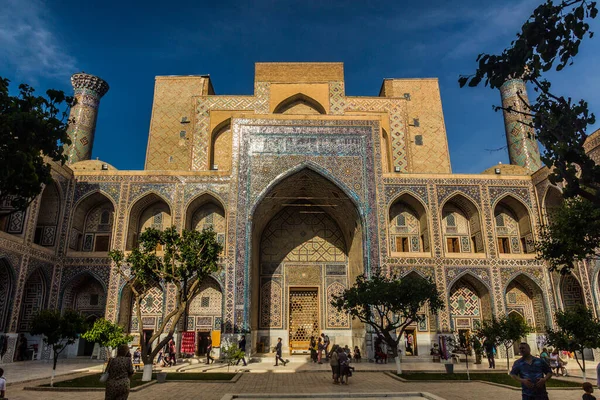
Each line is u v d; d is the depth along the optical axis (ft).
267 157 65.67
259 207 64.90
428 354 61.46
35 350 57.52
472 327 63.82
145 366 39.06
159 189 64.28
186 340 60.08
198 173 65.00
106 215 65.77
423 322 62.69
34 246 55.77
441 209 65.62
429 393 31.04
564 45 14.17
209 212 67.10
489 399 29.19
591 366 53.78
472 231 67.67
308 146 66.54
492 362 51.57
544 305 62.18
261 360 58.23
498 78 15.19
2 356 50.37
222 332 58.39
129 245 62.90
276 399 30.09
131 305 62.64
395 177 66.33
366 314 46.50
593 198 14.65
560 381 39.70
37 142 19.80
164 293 60.54
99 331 37.65
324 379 41.37
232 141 66.33
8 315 51.19
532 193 66.59
